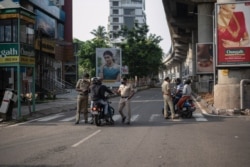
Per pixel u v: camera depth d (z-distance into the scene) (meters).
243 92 21.16
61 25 61.66
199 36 48.28
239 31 21.69
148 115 20.34
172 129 14.41
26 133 14.12
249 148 10.28
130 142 11.41
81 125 16.28
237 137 12.29
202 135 12.76
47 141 11.95
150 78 106.12
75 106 29.28
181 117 18.92
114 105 29.62
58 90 50.97
